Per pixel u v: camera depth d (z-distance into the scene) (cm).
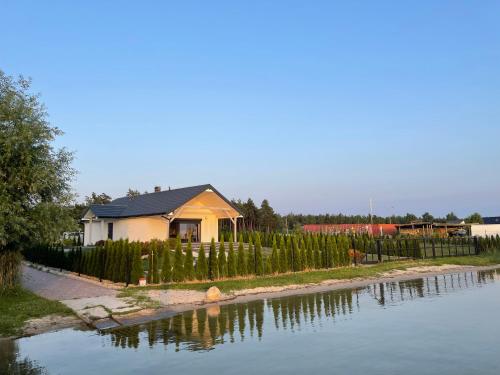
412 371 758
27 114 1389
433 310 1314
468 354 856
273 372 758
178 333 1047
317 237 2547
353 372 755
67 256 2362
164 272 1839
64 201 1470
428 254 3300
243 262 2058
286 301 1510
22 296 1434
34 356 865
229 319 1209
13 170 1318
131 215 3325
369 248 2948
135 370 775
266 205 7188
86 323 1148
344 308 1367
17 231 1326
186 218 3381
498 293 1644
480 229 5284
